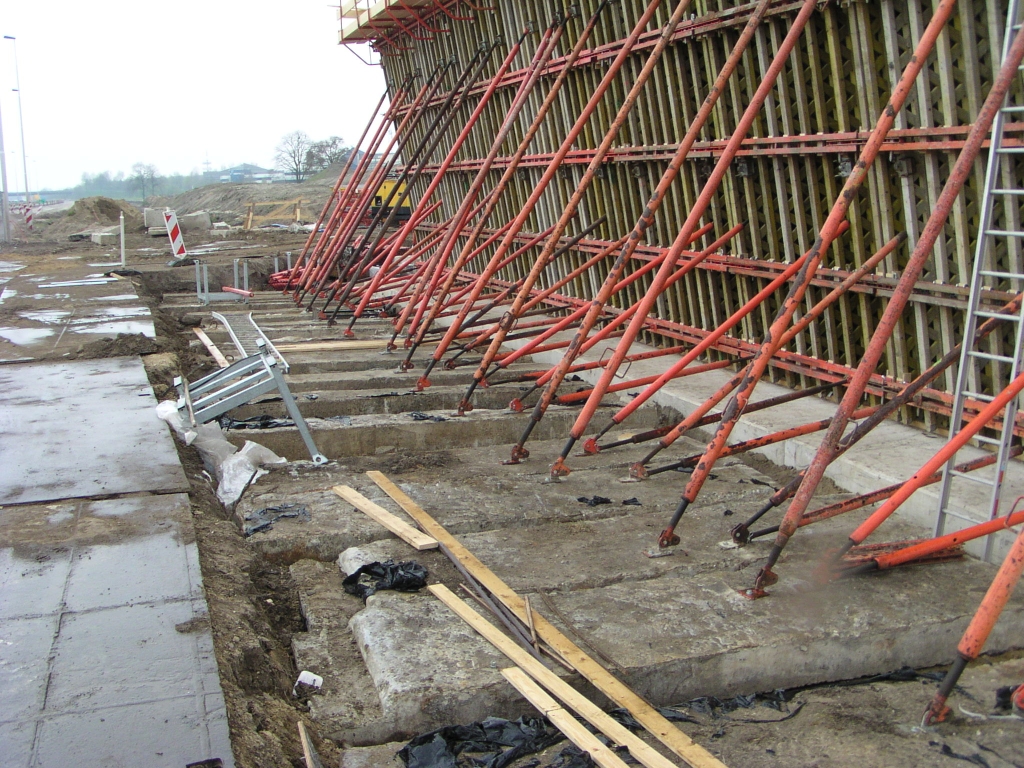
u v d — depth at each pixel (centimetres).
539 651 516
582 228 1406
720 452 651
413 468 859
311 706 478
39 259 2730
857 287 873
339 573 650
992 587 459
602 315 1250
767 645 523
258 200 8062
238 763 380
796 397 829
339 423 977
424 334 1249
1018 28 570
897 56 786
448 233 1355
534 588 600
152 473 721
